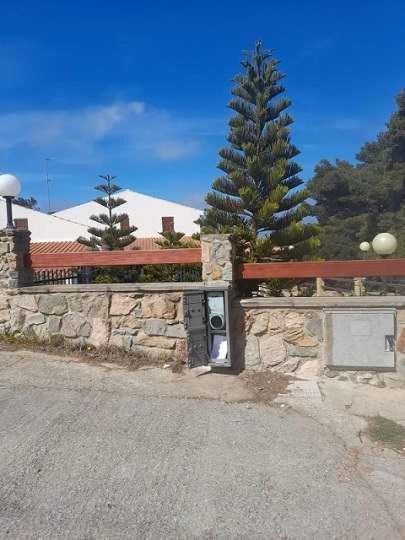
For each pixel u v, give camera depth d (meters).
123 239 22.27
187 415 4.06
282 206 12.73
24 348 5.87
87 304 5.82
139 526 2.60
